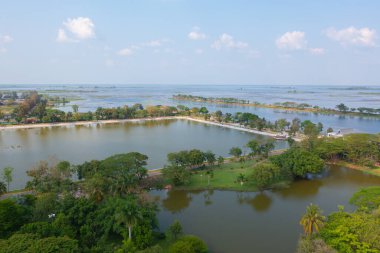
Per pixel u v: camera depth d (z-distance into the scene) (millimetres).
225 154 156375
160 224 81062
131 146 174250
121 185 86438
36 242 50219
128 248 58969
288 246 70438
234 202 96312
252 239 73500
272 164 112000
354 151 132000
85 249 56781
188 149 167250
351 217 64750
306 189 107125
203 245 63250
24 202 77812
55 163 121438
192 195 101688
